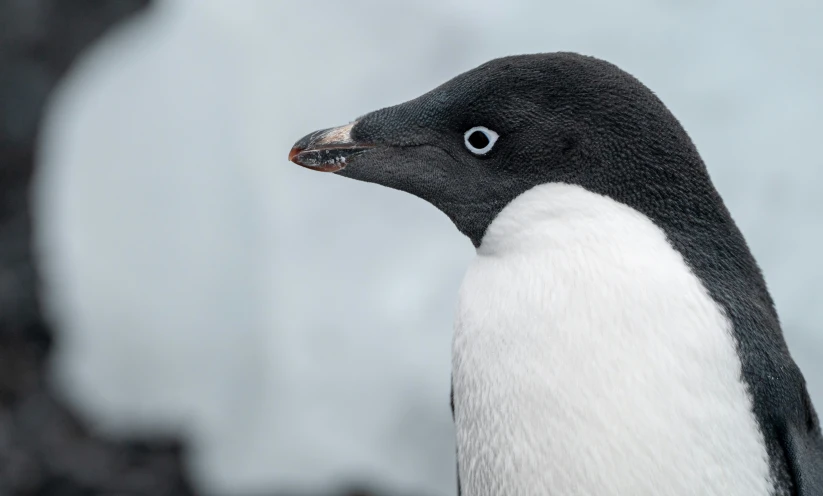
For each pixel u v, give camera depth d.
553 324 3.93
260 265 11.20
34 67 13.88
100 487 11.29
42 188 13.03
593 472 3.82
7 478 11.12
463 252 10.60
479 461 4.15
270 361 10.88
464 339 4.23
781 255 9.74
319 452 10.70
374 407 10.48
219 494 11.30
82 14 14.36
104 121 13.02
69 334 12.23
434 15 11.48
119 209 12.34
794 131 10.20
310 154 4.62
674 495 3.76
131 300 11.81
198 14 12.98
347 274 10.88
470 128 4.28
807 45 10.59
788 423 3.86
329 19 11.96
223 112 12.13
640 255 3.93
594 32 11.02
